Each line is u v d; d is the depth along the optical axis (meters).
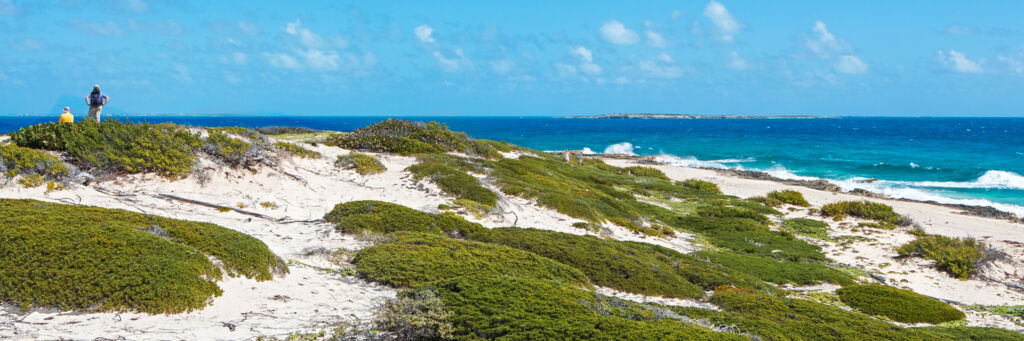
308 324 7.32
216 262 8.45
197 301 7.28
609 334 6.96
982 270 16.56
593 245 14.45
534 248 13.65
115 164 14.55
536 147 78.12
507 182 21.48
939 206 30.22
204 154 16.39
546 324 7.27
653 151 69.12
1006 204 31.98
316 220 14.56
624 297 11.47
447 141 30.97
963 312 13.01
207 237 9.34
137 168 14.59
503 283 8.98
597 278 12.32
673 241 19.31
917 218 26.23
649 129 151.75
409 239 12.34
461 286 8.80
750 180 39.22
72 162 14.58
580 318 7.60
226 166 16.31
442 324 7.26
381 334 7.19
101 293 6.98
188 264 7.89
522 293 8.55
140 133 15.95
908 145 80.00
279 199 15.77
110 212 9.99
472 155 30.27
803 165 52.75
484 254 11.71
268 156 18.06
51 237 7.99
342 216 14.52
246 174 16.50
